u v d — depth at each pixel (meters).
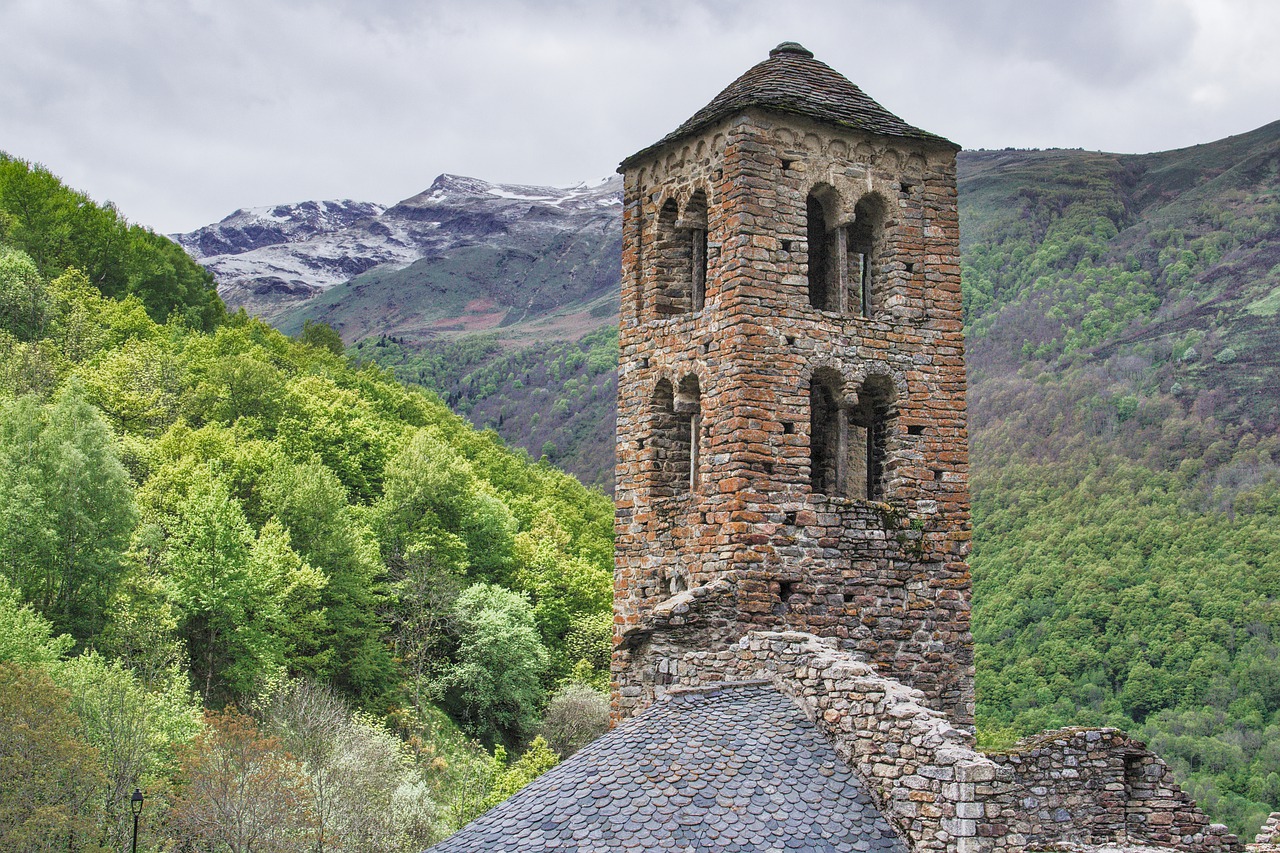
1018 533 98.19
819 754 20.91
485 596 90.94
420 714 80.56
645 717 22.64
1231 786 66.31
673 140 30.70
